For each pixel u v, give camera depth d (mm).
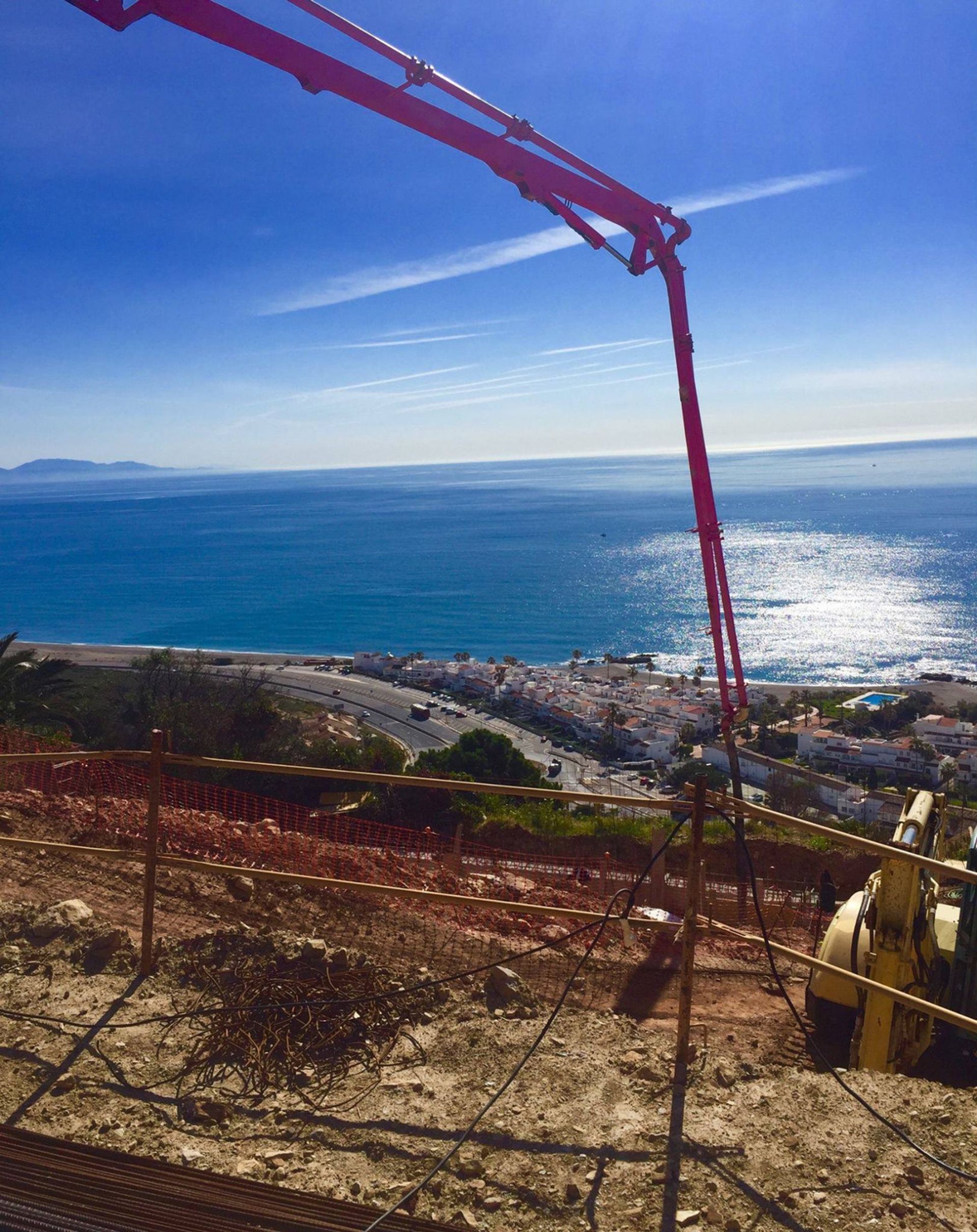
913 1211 3035
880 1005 4762
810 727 93562
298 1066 3885
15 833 7191
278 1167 3188
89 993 4352
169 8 10445
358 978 4527
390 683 117875
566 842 15797
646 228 17047
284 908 5980
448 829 18094
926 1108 3643
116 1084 3662
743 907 9180
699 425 21016
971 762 75188
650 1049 4117
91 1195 2891
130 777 11438
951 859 8641
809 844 15109
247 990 4371
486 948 5980
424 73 11742
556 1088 3732
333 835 12359
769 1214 3008
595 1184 3127
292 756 30891
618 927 7039
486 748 37812
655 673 158000
